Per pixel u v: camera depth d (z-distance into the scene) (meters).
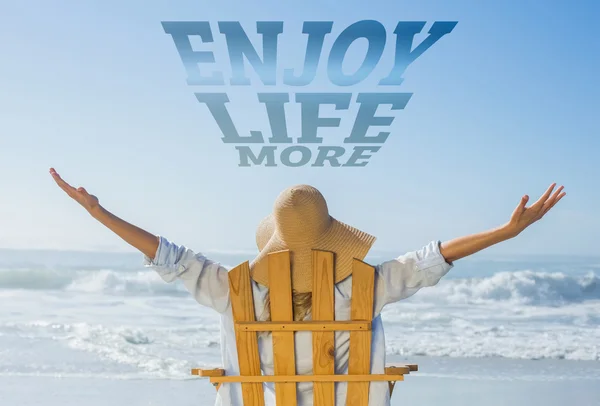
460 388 7.80
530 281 15.07
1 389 7.27
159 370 8.38
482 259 19.62
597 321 13.01
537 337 11.33
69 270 15.59
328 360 2.95
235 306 2.98
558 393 7.67
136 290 15.34
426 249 2.92
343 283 2.99
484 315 13.38
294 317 3.02
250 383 2.99
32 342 9.77
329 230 2.99
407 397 7.30
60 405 6.70
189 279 3.01
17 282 15.49
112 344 9.89
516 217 2.74
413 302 14.41
